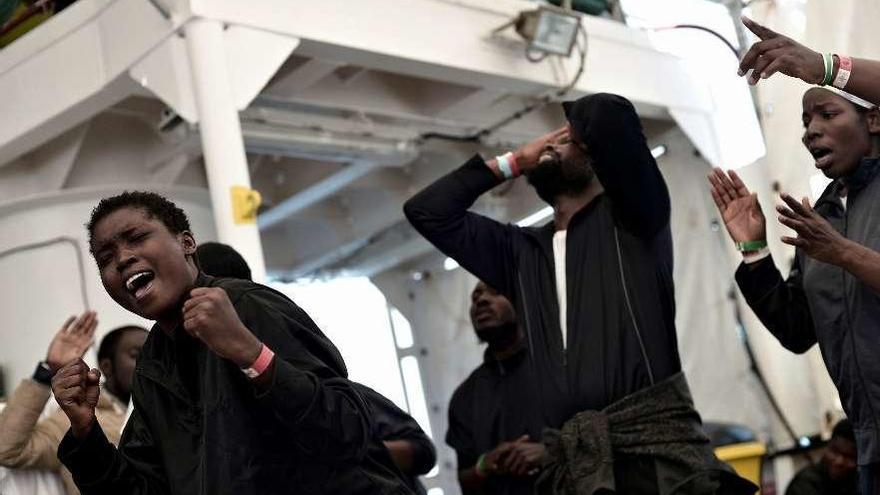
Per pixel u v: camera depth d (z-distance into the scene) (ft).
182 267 8.17
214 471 7.78
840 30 20.71
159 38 17.93
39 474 13.53
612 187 11.65
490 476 14.87
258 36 18.15
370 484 8.11
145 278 8.07
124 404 15.05
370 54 19.77
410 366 30.35
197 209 22.08
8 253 20.84
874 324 10.01
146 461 8.54
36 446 13.33
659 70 24.56
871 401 10.07
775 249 23.85
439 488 29.96
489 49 21.52
